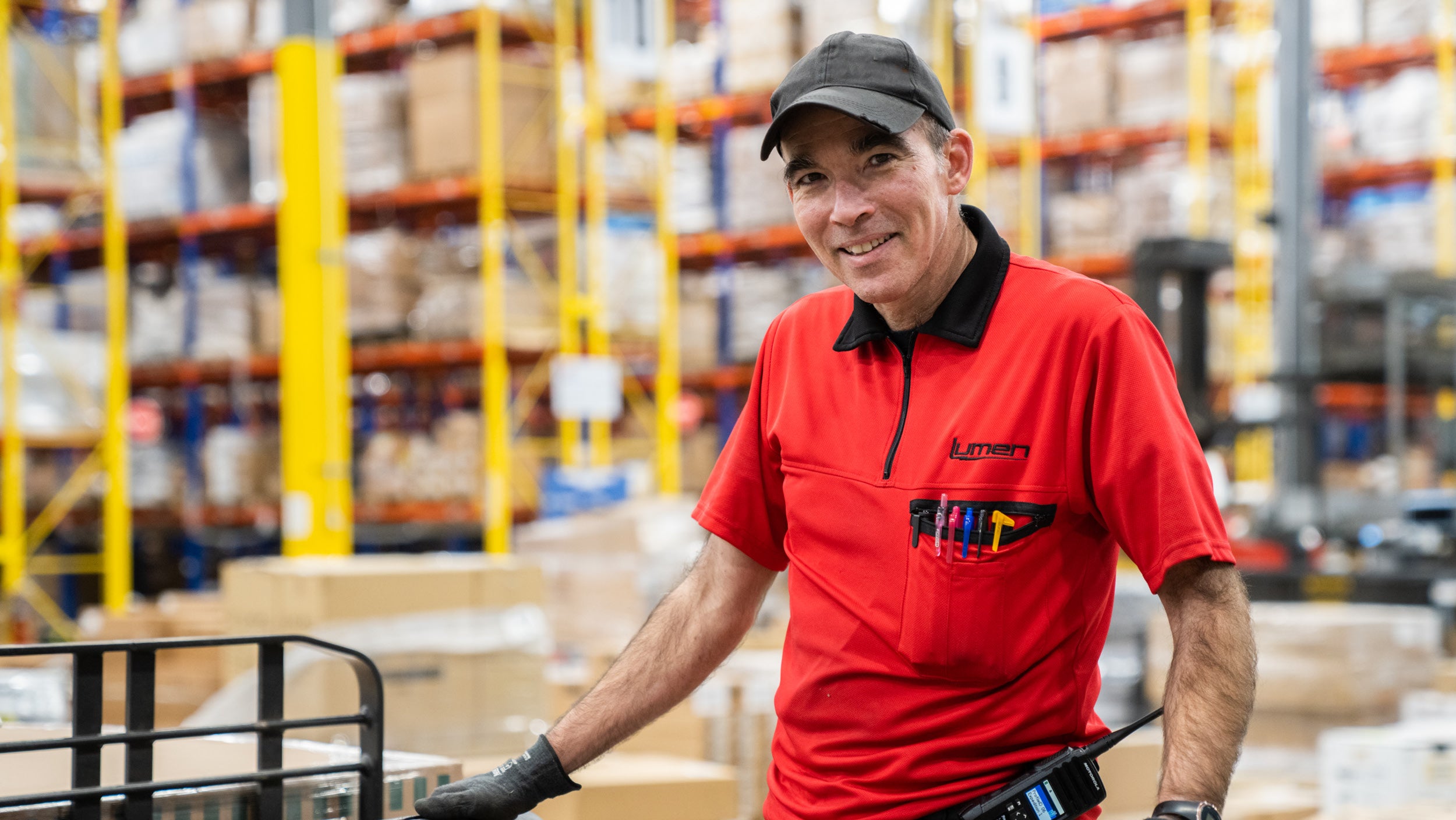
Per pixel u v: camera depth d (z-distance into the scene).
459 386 9.99
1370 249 10.98
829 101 1.55
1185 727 1.48
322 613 3.76
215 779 1.54
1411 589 6.82
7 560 8.80
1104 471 1.56
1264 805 4.05
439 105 8.32
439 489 8.49
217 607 5.96
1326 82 11.41
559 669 5.23
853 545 1.67
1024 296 1.64
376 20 8.70
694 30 10.55
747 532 1.86
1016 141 10.04
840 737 1.66
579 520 6.14
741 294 9.26
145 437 9.57
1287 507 7.70
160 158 9.39
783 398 1.79
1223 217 10.01
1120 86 9.91
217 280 9.51
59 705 2.97
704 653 1.86
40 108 9.02
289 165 8.05
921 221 1.61
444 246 8.74
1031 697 1.58
